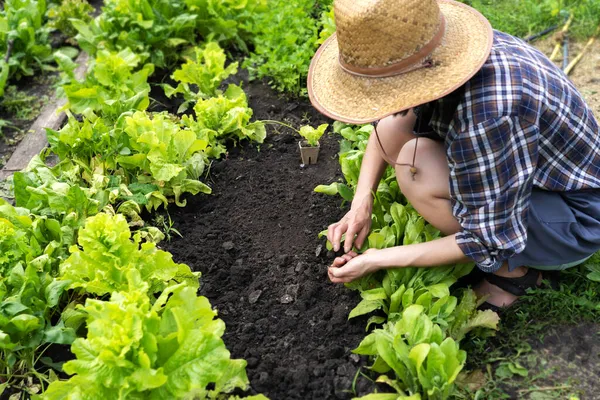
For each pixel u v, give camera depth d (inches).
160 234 131.0
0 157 166.2
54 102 186.2
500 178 95.5
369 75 92.6
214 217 141.0
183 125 163.2
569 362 106.0
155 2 192.2
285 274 125.5
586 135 102.7
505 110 92.4
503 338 109.7
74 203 124.9
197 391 95.1
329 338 111.9
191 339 90.6
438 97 88.0
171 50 193.2
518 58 97.0
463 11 101.0
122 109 155.3
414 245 107.3
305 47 178.1
